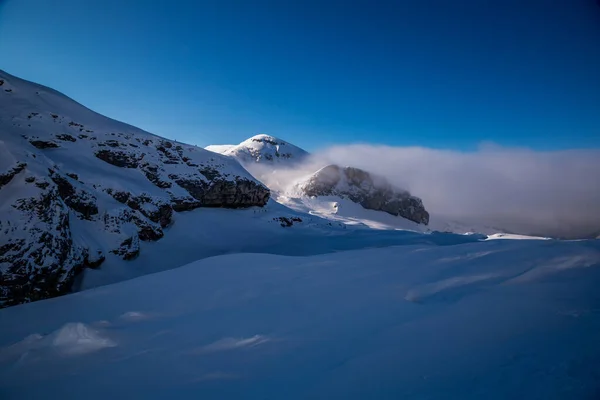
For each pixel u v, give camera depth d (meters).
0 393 2.69
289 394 2.17
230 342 3.25
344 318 3.51
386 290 4.30
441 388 1.99
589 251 4.50
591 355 2.09
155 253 15.41
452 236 24.91
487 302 3.33
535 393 1.82
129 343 3.55
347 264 6.20
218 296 5.05
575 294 3.18
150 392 2.43
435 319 3.12
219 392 2.30
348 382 2.21
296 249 20.03
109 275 11.52
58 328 4.21
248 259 7.73
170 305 4.90
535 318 2.77
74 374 2.90
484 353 2.33
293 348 2.91
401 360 2.41
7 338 4.19
